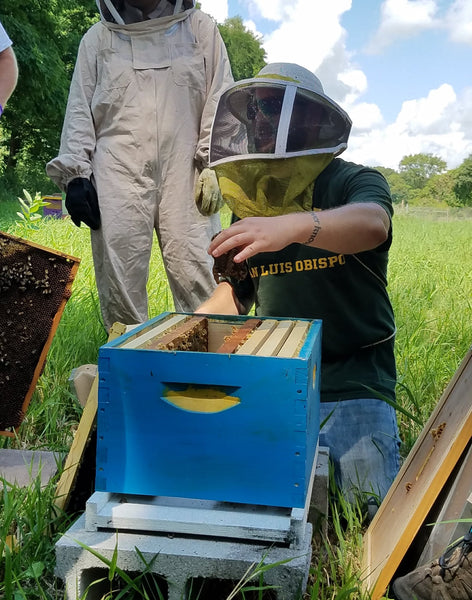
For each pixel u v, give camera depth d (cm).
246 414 161
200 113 353
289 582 156
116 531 168
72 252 729
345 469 235
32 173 3316
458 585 154
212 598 175
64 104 2272
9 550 176
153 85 340
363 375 244
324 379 245
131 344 172
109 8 332
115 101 340
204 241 357
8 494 192
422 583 157
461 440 153
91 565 162
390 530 179
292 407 159
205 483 165
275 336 188
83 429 201
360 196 217
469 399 175
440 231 1883
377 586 162
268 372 158
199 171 355
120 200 343
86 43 347
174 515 166
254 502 163
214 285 364
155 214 356
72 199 338
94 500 167
